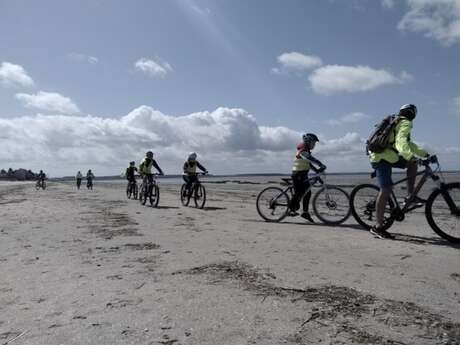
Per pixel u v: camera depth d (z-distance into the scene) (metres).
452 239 6.37
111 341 2.81
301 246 6.04
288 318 3.12
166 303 3.53
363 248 5.86
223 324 3.04
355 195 8.12
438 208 6.60
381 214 6.79
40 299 3.78
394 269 4.58
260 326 2.98
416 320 3.06
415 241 6.47
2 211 12.82
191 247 6.05
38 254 5.84
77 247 6.29
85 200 18.39
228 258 5.21
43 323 3.18
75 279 4.41
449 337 2.77
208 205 14.82
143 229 8.05
